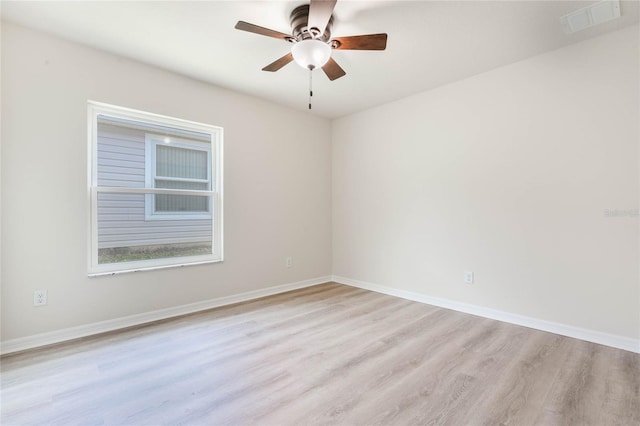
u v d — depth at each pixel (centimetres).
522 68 284
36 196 242
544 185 273
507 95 293
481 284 313
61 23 230
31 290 239
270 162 393
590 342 249
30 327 239
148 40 252
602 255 245
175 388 187
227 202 354
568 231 261
